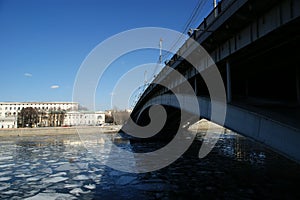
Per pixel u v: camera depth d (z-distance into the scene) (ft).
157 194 41.65
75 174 58.54
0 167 69.46
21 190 46.01
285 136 28.63
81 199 40.27
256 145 104.99
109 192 43.52
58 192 44.32
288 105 41.06
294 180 46.75
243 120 37.76
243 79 57.98
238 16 35.37
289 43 35.47
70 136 198.90
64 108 405.59
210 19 46.03
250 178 49.03
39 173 60.70
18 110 376.27
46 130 215.51
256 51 40.81
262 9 32.81
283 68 47.65
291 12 28.68
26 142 156.25
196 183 47.26
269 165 61.11
